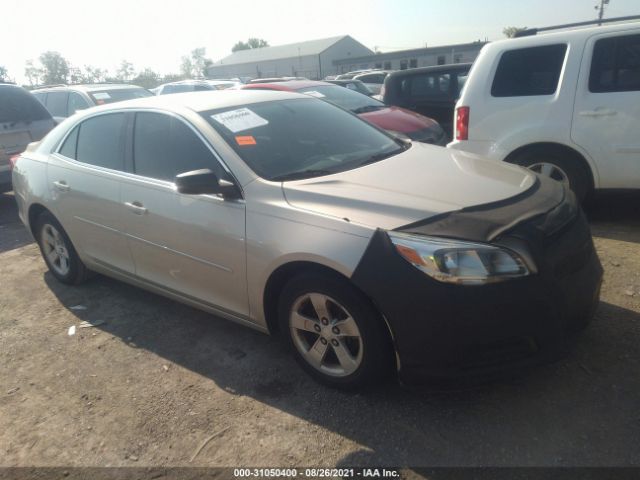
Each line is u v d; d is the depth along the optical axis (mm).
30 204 4480
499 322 2309
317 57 63375
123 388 3062
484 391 2713
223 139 3164
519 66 4973
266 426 2631
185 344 3484
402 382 2502
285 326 2916
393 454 2373
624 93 4500
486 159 3482
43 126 7441
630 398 2566
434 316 2316
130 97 11297
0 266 5242
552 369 2822
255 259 2846
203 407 2822
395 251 2377
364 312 2490
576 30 4723
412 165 3240
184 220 3184
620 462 2211
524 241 2379
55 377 3244
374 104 7887
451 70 8102
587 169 4820
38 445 2660
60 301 4328
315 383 2924
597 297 2752
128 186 3559
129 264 3773
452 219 2461
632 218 5039
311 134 3553
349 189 2773
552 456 2271
